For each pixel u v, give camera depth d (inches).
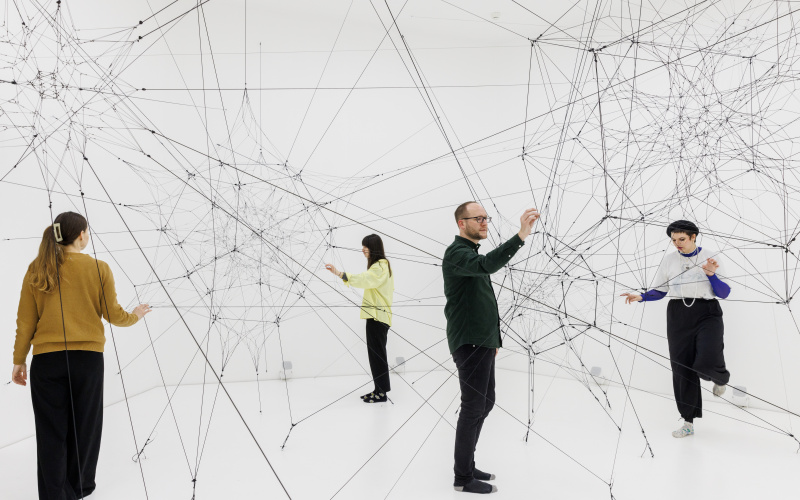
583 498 100.4
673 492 102.6
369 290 165.5
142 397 167.3
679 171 158.9
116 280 157.1
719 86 148.1
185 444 127.6
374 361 164.6
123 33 158.4
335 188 195.0
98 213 150.1
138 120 164.4
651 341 173.2
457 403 164.2
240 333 187.8
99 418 100.3
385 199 200.7
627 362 178.7
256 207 185.9
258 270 187.5
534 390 178.7
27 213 128.3
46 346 93.7
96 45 149.0
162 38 174.2
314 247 192.1
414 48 203.5
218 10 183.8
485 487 103.0
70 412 97.5
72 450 98.0
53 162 135.3
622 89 166.6
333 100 195.6
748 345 155.5
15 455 118.9
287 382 187.9
